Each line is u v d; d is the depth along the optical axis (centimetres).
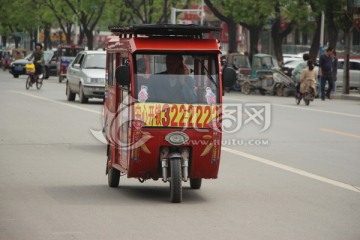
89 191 1558
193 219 1291
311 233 1203
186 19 8819
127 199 1474
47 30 10688
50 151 2147
